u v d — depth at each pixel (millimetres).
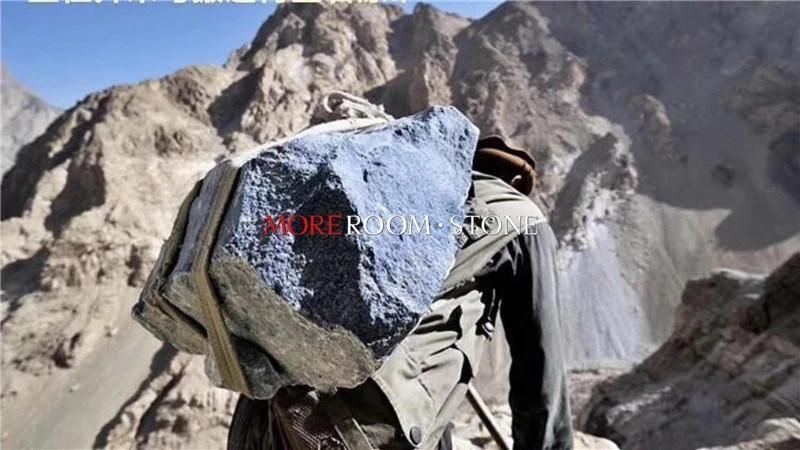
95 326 80750
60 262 86812
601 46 158125
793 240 105750
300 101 124000
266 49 148250
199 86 125188
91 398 71188
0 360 76812
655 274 104000
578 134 131500
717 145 127562
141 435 63031
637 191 120375
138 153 106938
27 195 110812
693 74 146125
